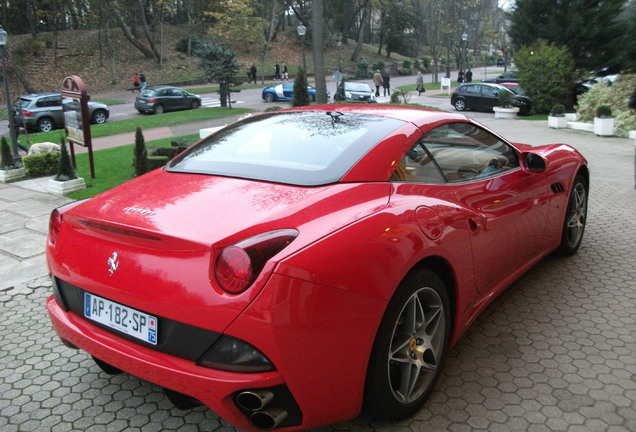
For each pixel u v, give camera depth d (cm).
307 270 185
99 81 4184
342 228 202
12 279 445
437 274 253
